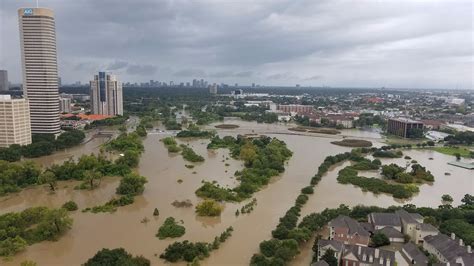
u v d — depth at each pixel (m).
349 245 179.00
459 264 160.62
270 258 182.12
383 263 165.62
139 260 172.25
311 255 187.62
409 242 190.38
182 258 182.25
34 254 189.88
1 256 185.75
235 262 181.00
